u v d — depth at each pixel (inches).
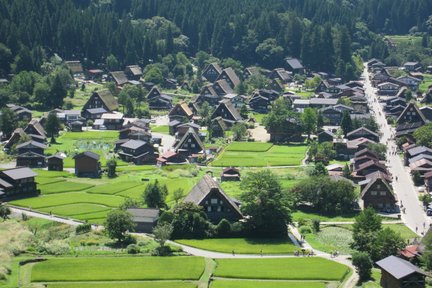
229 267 6382.9
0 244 6840.6
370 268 6102.4
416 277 5590.6
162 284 5964.6
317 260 6604.3
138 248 6825.8
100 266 6373.0
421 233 7657.5
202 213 7465.6
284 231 7431.1
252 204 7386.8
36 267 6328.7
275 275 6171.3
